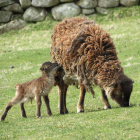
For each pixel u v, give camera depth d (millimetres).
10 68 69312
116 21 94938
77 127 23828
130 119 24312
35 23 103188
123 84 27031
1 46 89875
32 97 31531
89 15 99562
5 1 101312
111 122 24094
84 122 25188
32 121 28766
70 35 31891
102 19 96938
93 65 28688
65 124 25250
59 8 100062
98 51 28844
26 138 22641
